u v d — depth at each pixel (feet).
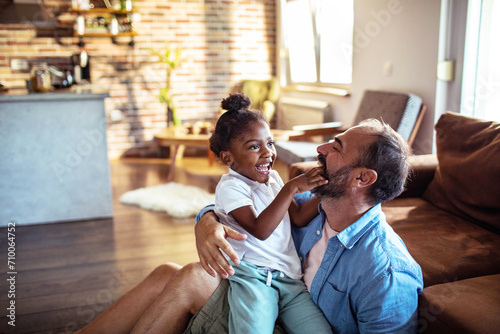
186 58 17.97
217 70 18.40
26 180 10.28
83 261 8.38
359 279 3.23
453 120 6.73
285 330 3.62
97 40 17.07
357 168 3.32
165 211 11.18
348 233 3.34
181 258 8.46
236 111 3.92
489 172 5.75
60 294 7.12
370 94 11.32
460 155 6.39
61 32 16.70
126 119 17.80
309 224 3.94
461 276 4.67
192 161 17.12
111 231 9.92
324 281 3.43
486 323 3.27
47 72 11.00
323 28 15.71
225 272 3.18
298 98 17.56
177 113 18.29
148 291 4.15
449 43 9.40
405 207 6.66
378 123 3.51
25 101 9.92
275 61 19.02
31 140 10.13
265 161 3.85
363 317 3.22
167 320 3.56
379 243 3.30
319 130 12.14
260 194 3.90
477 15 8.79
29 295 7.09
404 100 9.82
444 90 9.70
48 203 10.50
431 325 3.60
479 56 8.90
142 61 17.57
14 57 16.51
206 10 17.84
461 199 6.21
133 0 17.08
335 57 15.24
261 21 18.52
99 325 4.06
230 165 4.04
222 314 3.57
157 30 17.54
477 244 5.29
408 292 3.23
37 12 16.22
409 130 9.82
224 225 3.58
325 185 3.45
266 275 3.58
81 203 10.68
